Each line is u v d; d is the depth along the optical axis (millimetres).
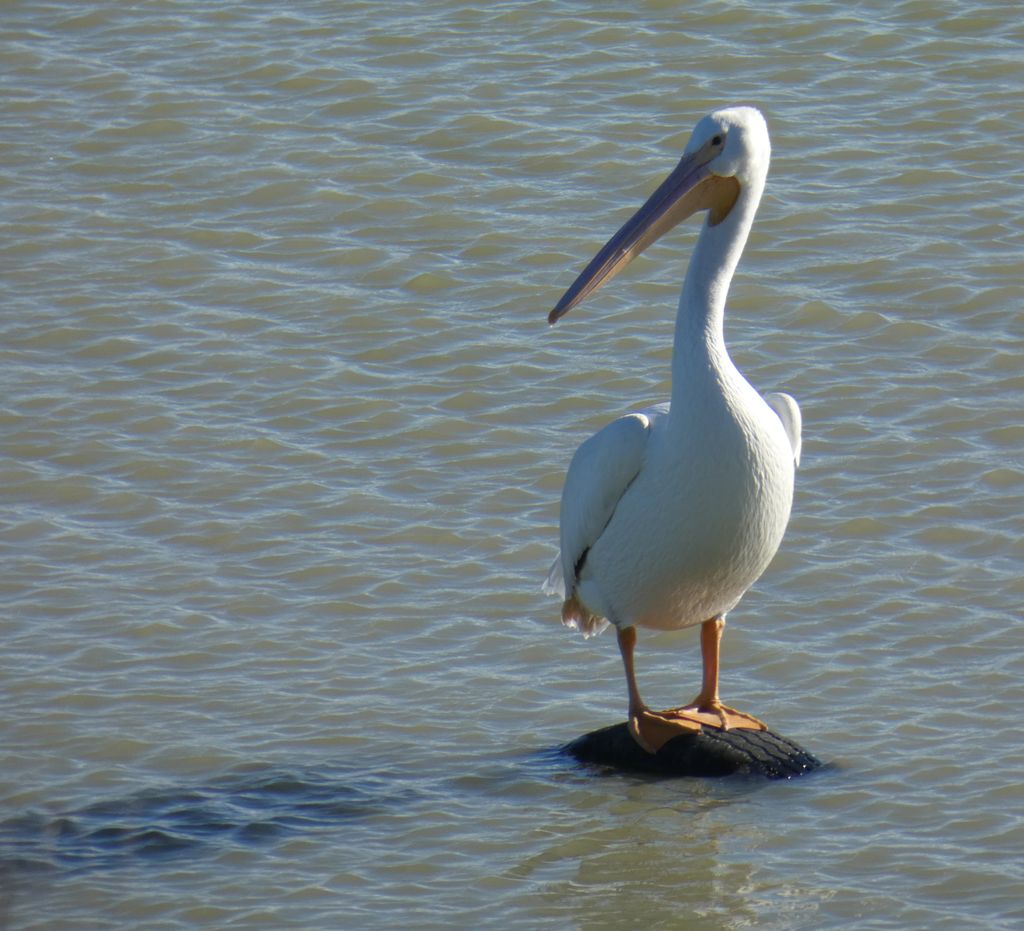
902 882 9781
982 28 22406
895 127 20312
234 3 24484
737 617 12930
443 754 11461
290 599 13266
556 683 12328
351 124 21172
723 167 10781
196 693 12141
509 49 22656
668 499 10688
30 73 22641
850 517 13992
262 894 9906
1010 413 15266
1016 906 9453
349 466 15047
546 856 10250
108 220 19406
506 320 17281
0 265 18531
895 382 15852
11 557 13789
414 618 13039
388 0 24297
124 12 24234
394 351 16844
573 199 19312
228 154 20641
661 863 10133
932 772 10914
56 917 9688
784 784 10953
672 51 22297
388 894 9891
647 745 11219
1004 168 19344
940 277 17438
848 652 12391
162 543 14023
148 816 10773
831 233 18312
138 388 16328
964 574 13172
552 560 13703
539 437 15375
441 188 19672
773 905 9609
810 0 23297
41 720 11781
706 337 10602
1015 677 11914
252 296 17891
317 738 11625
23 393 16219
